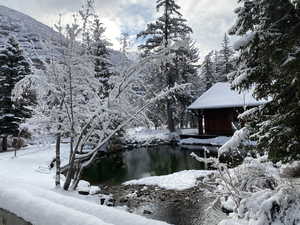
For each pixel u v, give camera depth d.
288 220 4.55
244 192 5.50
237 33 5.37
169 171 14.03
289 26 4.81
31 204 4.38
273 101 5.34
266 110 5.47
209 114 24.97
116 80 7.95
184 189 9.98
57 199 4.99
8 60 19.09
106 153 19.62
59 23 8.22
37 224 3.94
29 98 9.32
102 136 8.34
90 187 10.14
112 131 8.41
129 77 7.89
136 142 23.72
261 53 4.93
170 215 7.47
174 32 26.72
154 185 10.85
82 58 7.92
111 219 4.02
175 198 8.97
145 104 8.09
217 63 45.06
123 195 9.58
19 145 18.17
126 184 11.33
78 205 4.66
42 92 7.97
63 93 7.84
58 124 8.02
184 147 22.34
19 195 4.79
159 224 3.67
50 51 7.93
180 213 7.57
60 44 7.87
